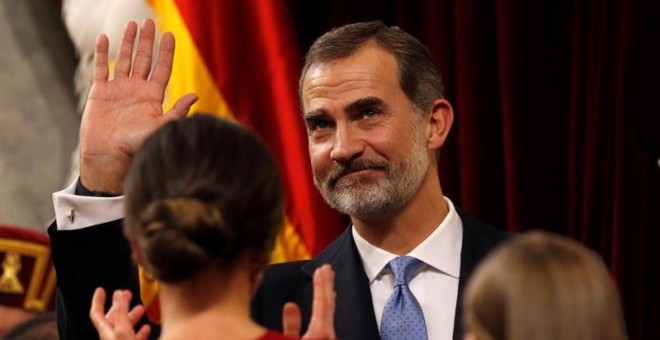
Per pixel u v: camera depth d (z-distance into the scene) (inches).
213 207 212.8
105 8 522.6
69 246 302.4
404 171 319.6
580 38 445.4
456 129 474.6
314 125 326.0
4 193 582.6
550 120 453.7
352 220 330.3
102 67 314.5
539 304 203.3
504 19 453.4
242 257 217.2
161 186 215.3
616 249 433.7
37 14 593.0
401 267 319.6
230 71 499.5
